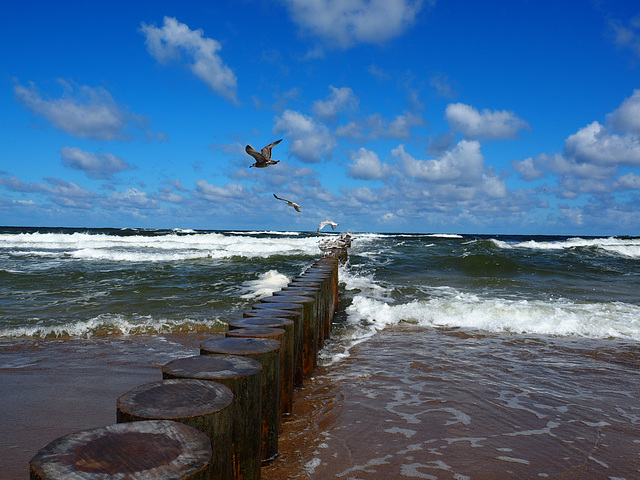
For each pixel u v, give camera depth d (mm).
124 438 2092
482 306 10930
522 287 15438
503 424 4891
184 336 8781
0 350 7691
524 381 6355
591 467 4000
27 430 4707
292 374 5125
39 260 19766
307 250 25844
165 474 1812
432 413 5164
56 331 8844
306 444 4379
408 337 9023
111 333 8891
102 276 15359
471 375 6605
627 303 12930
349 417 5031
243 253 23828
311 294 6992
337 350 8023
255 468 3258
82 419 5004
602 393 5914
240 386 3094
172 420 2318
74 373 6531
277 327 4914
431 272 18484
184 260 20781
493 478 3795
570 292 14703
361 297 12539
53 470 1805
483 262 20266
